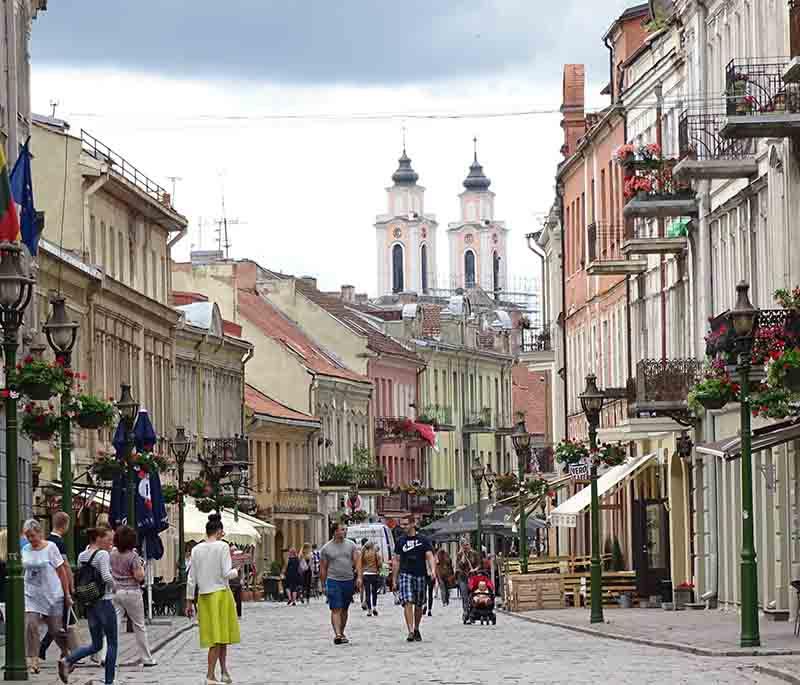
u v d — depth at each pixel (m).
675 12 59.59
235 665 35.53
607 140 74.75
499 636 44.44
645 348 67.69
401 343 143.00
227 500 75.75
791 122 42.59
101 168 71.69
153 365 84.25
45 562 32.16
